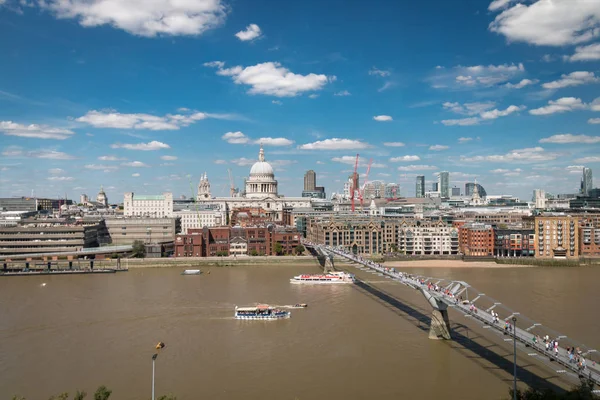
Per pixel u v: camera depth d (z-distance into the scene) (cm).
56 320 16325
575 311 16862
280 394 10556
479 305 17750
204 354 13012
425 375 11431
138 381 11294
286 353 13012
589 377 9594
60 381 11344
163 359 12662
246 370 11875
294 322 15950
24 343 14000
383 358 12544
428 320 16062
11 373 11844
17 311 17612
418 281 16288
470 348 13225
